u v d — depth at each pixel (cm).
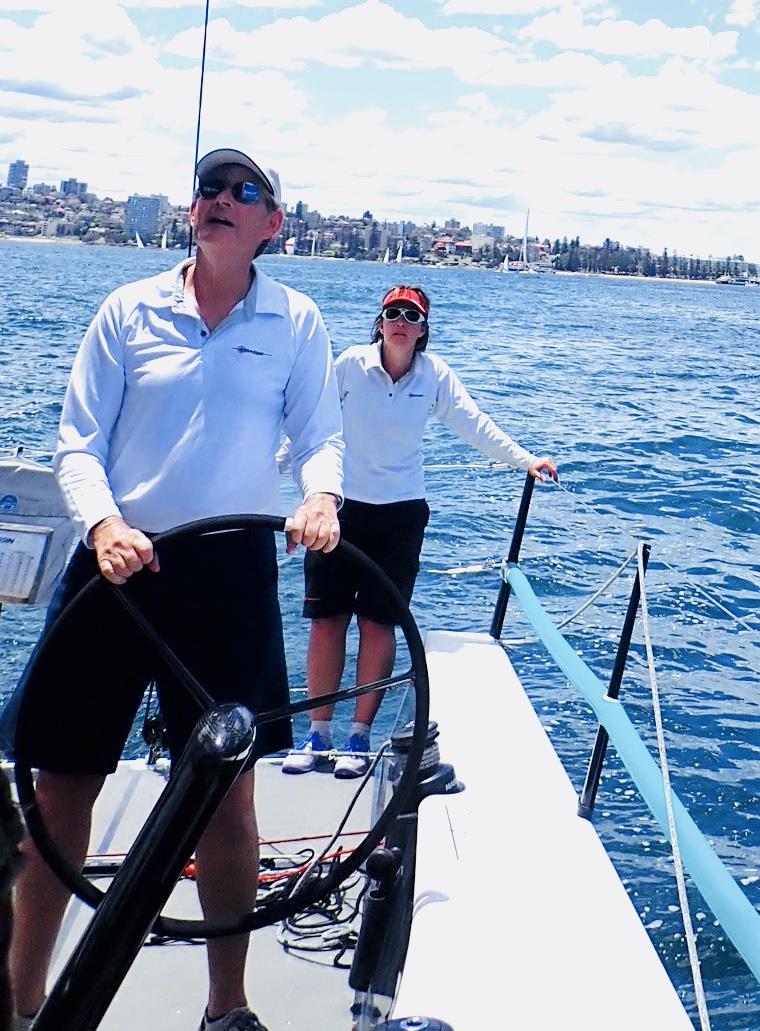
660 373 2398
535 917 210
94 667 214
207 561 217
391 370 390
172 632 217
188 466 219
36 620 584
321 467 220
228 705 147
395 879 230
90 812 222
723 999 337
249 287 226
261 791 354
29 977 217
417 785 249
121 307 223
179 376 219
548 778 266
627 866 404
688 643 634
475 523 884
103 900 140
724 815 448
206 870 220
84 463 213
